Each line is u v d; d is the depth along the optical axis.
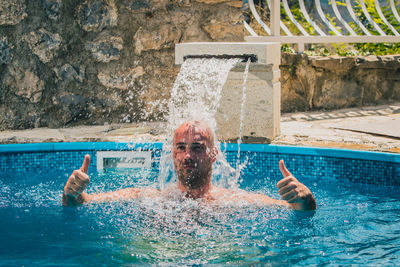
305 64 6.06
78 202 3.22
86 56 5.59
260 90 4.53
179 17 5.76
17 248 2.56
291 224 2.89
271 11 6.13
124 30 5.66
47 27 5.42
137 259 2.40
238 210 3.09
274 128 4.63
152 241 2.62
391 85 6.49
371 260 2.40
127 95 5.75
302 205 3.00
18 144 4.58
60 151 4.66
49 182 4.05
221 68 4.43
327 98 6.24
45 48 5.42
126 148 4.64
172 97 4.67
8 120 5.37
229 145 4.57
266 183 4.06
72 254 2.47
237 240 2.64
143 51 5.73
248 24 6.62
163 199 3.25
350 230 2.83
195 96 4.61
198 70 4.54
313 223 2.93
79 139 4.81
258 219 2.96
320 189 3.86
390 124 5.24
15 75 5.36
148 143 4.65
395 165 3.93
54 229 2.83
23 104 5.43
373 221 3.00
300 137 4.76
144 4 5.64
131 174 4.36
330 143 4.46
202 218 2.95
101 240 2.65
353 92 6.32
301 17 7.45
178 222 2.89
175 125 4.69
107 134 5.08
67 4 5.46
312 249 2.54
